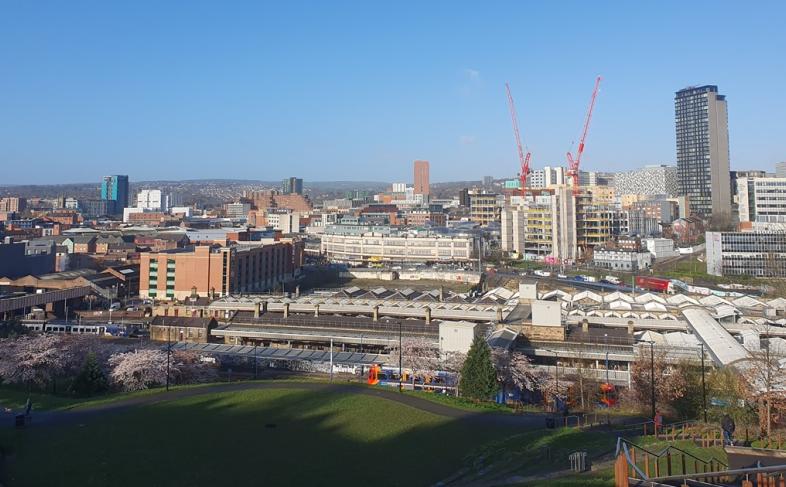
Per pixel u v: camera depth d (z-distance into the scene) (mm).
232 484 56000
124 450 64750
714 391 91625
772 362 87250
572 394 108688
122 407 82750
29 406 77688
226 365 141750
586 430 77688
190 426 73625
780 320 172375
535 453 63812
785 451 57969
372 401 84938
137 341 164250
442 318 179750
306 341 157375
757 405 78625
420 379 120625
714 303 196375
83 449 64938
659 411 95750
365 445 67500
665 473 52156
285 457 63219
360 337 153750
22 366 117938
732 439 65438
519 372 112375
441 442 69188
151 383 113750
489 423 77375
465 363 96625
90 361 106000
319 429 72812
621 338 138250
